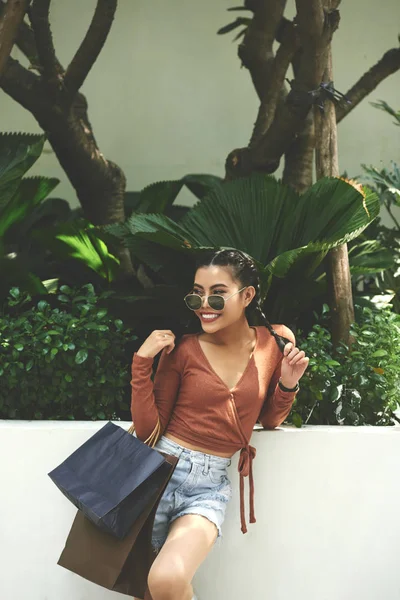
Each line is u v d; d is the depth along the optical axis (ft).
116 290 16.75
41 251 18.24
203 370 9.45
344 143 22.48
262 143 16.19
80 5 22.21
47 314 12.09
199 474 9.31
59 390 11.85
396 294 16.21
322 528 10.73
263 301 13.41
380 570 10.81
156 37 22.48
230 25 18.30
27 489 10.60
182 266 14.35
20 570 10.62
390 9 22.43
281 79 17.01
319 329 12.32
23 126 22.26
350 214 13.12
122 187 18.24
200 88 22.58
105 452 9.26
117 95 22.47
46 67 15.96
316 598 10.73
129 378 12.34
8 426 10.66
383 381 11.66
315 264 13.38
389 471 10.81
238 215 14.40
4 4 14.84
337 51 22.41
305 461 10.69
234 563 10.62
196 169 22.58
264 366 9.75
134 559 9.23
